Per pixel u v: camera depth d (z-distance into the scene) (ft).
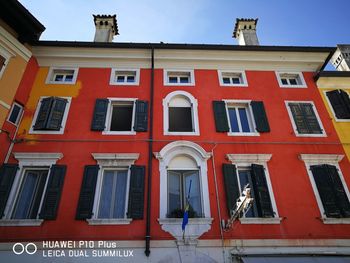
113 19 53.88
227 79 46.57
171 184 35.12
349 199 34.45
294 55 47.26
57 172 33.68
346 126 41.22
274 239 31.14
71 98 41.01
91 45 44.57
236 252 30.04
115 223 30.94
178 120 40.96
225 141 37.88
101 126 38.04
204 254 29.84
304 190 34.81
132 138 37.37
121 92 42.32
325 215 33.09
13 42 39.04
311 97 44.09
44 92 41.24
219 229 31.42
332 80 46.42
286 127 40.19
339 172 36.52
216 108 41.04
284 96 43.73
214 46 45.85
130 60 45.80
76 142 36.55
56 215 31.01
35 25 40.78
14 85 37.93
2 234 29.48
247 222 31.91
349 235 31.89
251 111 41.57
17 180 33.06
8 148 34.99
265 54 46.98
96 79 43.57
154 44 45.09
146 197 33.01
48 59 44.73
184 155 36.68
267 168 36.19
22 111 38.73
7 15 38.65
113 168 35.45
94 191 32.76
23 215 32.07
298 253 30.12
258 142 38.09
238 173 36.47
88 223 30.68
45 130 37.27
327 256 30.12
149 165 34.96
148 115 39.83
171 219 31.35
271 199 33.94
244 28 56.18
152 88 42.50
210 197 33.47
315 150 38.22
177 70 45.57
